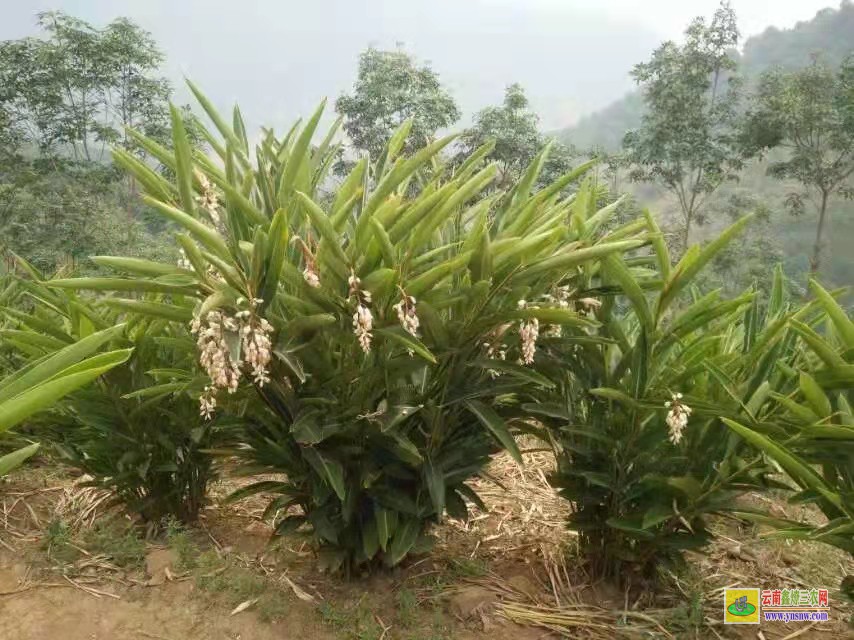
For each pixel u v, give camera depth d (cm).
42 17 1323
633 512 246
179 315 210
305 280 193
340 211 207
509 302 221
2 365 358
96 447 287
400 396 225
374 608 246
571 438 252
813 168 1503
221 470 347
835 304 196
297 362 201
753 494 359
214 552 275
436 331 214
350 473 237
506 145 1395
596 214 243
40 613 240
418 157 199
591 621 245
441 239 247
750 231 1628
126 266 203
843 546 198
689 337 279
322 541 258
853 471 202
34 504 334
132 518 315
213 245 191
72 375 95
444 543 301
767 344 232
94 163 1440
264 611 239
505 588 264
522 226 224
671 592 263
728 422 190
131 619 239
